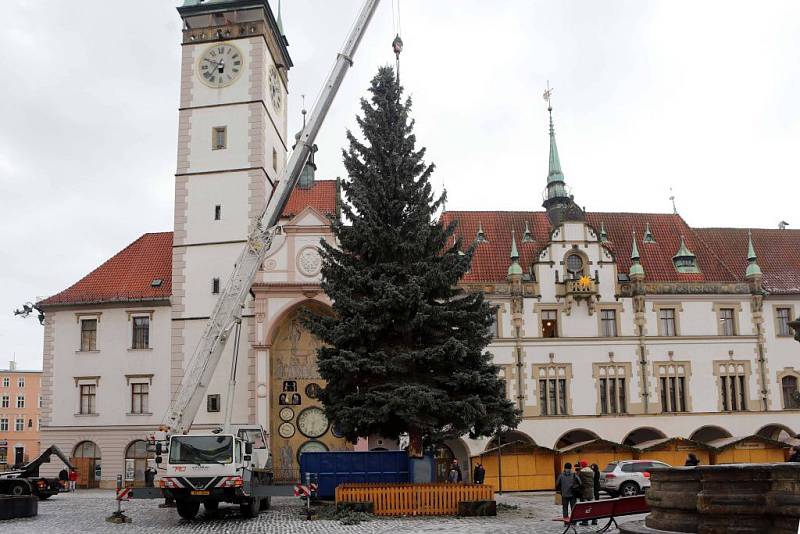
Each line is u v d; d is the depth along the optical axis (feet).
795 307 177.58
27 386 417.49
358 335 95.76
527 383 167.02
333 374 96.02
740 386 172.55
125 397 163.02
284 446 149.89
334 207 170.91
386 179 102.22
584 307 171.83
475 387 96.02
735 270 188.55
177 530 78.48
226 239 163.73
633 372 169.78
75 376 165.58
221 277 162.20
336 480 106.22
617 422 167.12
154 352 163.73
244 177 166.09
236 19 172.24
